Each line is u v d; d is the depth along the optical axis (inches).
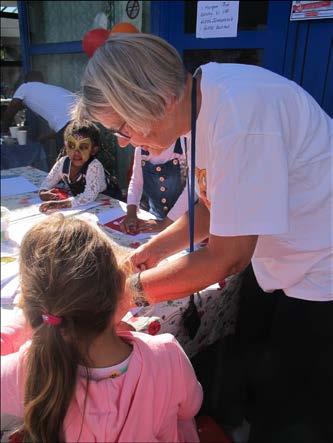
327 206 38.9
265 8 92.0
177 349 34.5
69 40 163.8
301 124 37.1
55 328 29.0
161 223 64.3
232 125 33.6
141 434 30.9
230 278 48.5
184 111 36.6
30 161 73.7
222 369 49.6
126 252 45.3
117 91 32.3
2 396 30.8
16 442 32.6
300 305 41.5
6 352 31.5
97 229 32.9
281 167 33.8
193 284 37.3
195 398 36.4
